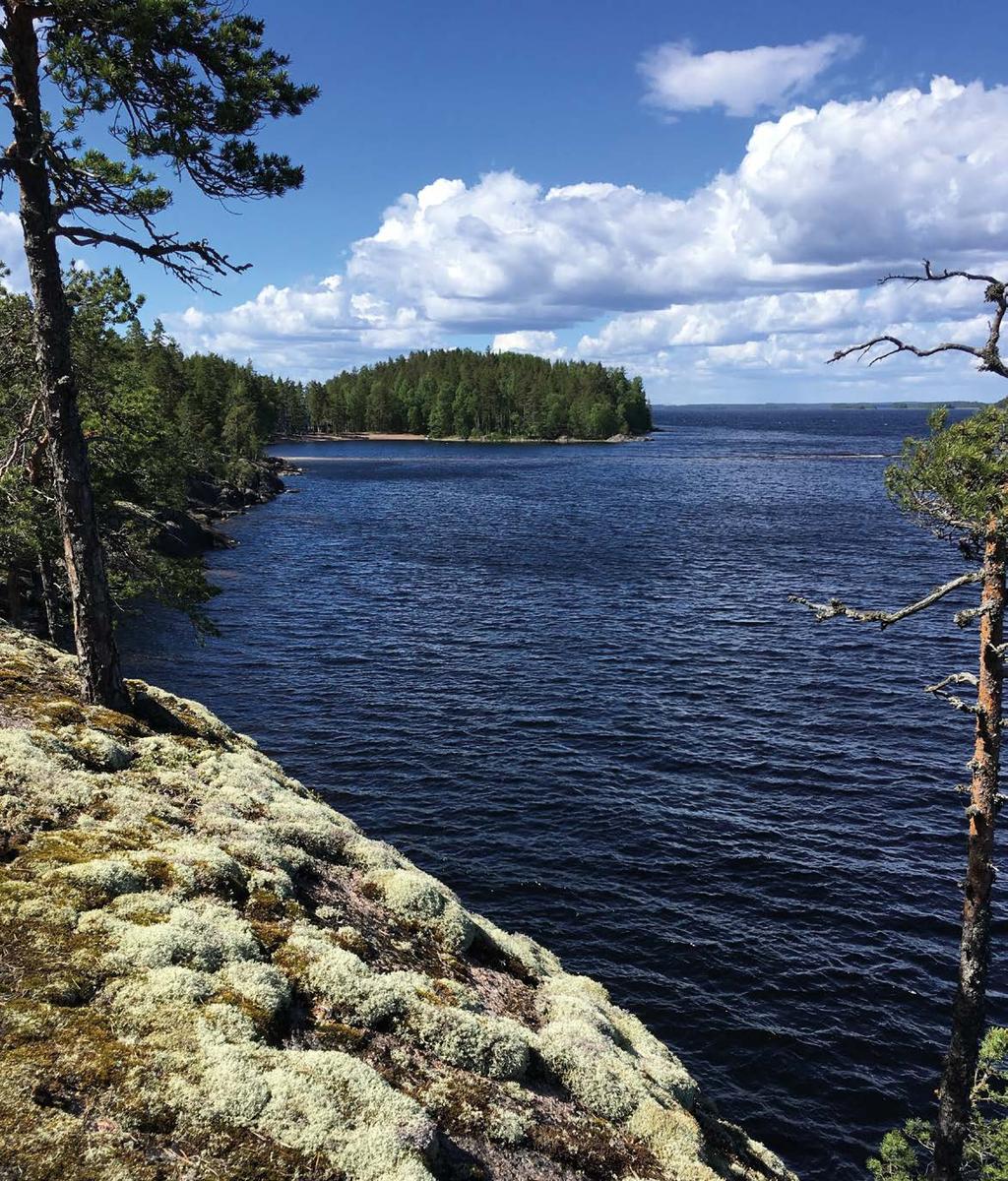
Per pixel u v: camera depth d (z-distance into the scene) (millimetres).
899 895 23828
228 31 13555
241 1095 6785
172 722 16672
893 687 39938
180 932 8547
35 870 9062
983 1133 12383
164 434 26953
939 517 12461
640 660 44375
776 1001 19875
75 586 14977
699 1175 8961
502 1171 7801
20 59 13180
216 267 15031
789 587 61969
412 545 81562
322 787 29547
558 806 28453
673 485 134625
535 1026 11273
